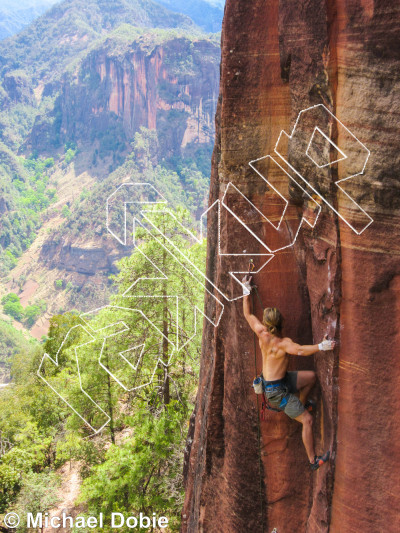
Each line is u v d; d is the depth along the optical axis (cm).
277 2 614
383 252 521
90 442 2214
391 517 525
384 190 508
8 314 17500
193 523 899
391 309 522
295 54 579
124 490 1717
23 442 2530
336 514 577
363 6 493
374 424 538
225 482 766
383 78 495
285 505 705
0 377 10894
